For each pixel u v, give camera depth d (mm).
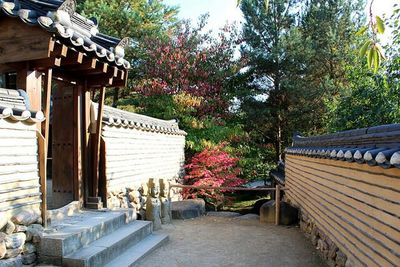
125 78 5301
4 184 3375
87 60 4535
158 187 6555
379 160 2395
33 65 4020
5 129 3391
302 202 6488
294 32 12898
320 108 12727
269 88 13930
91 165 5566
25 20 3582
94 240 4348
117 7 12883
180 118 11344
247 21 13953
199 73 12586
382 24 1620
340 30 13016
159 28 13945
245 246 5359
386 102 6516
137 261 4418
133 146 6832
